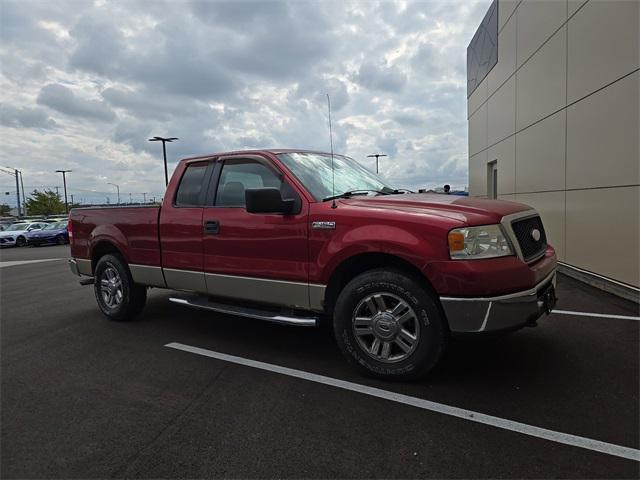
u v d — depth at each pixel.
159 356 4.25
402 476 2.31
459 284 3.05
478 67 14.10
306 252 3.74
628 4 5.79
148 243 4.99
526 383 3.36
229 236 4.23
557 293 6.32
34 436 2.82
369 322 3.46
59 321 5.77
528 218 3.67
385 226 3.32
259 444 2.65
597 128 6.61
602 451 2.47
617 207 6.16
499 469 2.34
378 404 3.10
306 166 4.22
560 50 7.81
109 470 2.43
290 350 4.33
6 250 24.77
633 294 5.77
